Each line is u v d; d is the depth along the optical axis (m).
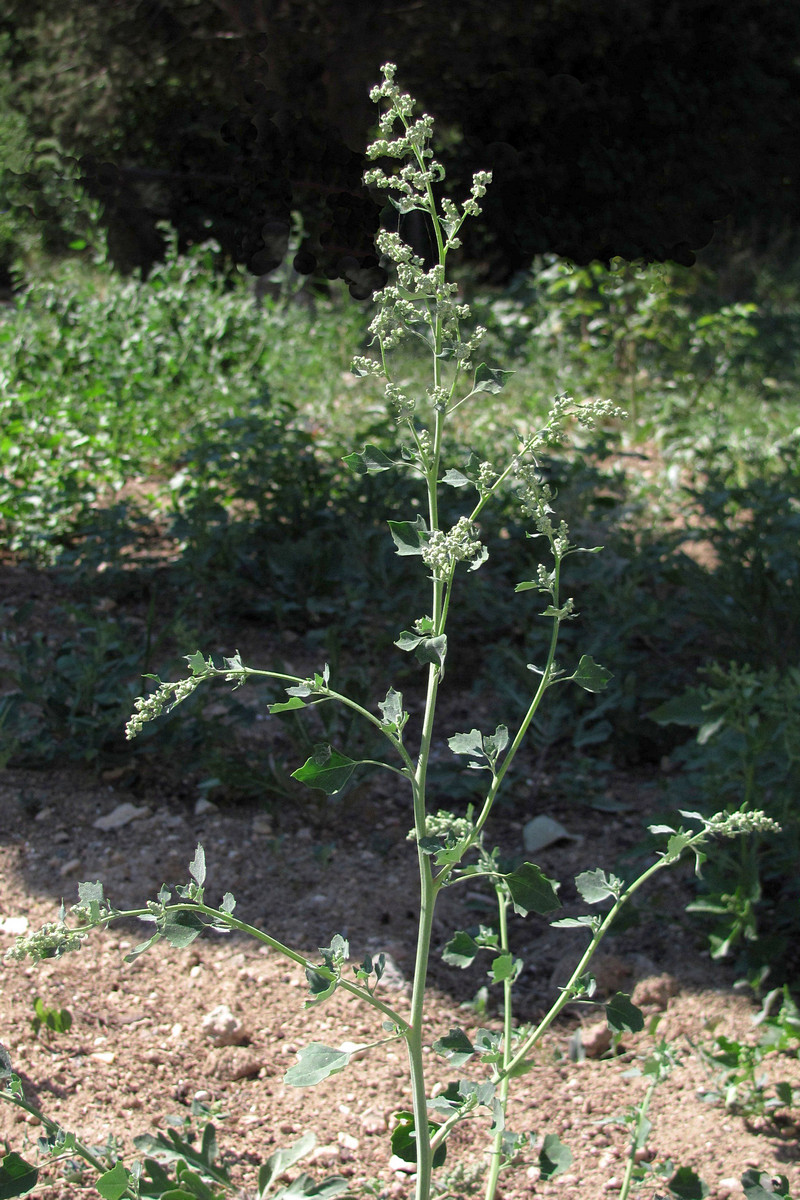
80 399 6.49
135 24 3.31
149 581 4.99
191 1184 1.76
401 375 7.98
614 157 3.40
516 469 1.78
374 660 4.45
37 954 1.51
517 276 9.16
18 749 3.61
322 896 3.21
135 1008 2.72
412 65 3.32
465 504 5.14
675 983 2.89
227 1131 2.36
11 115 3.55
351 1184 2.21
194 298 7.55
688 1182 2.01
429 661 1.60
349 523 4.91
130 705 3.56
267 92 3.25
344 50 3.23
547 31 3.32
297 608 4.71
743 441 6.91
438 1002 2.85
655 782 3.86
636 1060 2.66
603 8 3.23
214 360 7.14
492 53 3.29
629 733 4.03
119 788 3.63
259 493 5.13
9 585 4.87
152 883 3.20
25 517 5.28
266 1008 2.76
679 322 8.08
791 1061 2.62
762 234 11.48
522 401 7.54
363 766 3.58
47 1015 2.57
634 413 7.77
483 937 2.14
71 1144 1.70
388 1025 1.74
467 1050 1.83
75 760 3.71
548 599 4.57
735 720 3.01
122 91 3.46
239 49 3.24
